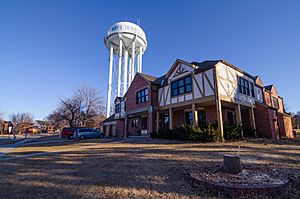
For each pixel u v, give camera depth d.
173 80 17.06
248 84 17.23
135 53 33.00
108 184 5.11
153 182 5.09
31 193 4.79
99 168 6.69
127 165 6.88
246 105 15.95
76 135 22.17
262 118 16.77
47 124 72.56
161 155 8.31
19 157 10.07
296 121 44.31
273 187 4.08
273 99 23.12
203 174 5.11
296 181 4.82
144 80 20.75
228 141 12.40
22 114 63.94
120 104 26.06
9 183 5.61
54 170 6.79
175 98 16.56
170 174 5.63
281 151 8.53
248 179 4.57
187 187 4.65
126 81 30.16
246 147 9.70
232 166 5.09
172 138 15.01
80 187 5.02
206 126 13.33
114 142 16.17
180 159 7.32
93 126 35.09
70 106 25.91
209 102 14.33
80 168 6.86
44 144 18.16
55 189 4.98
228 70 14.90
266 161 6.70
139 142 14.60
